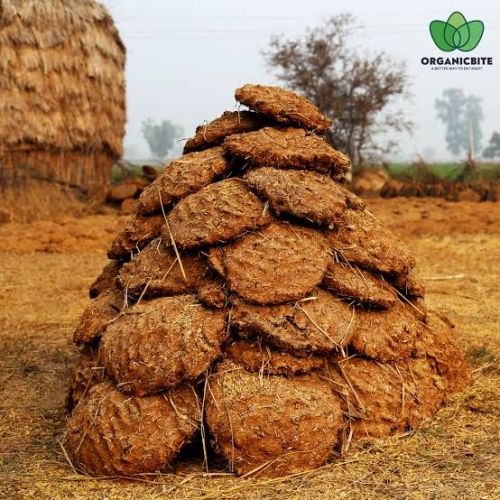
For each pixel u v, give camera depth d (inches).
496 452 79.6
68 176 352.5
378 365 85.8
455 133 1934.1
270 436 75.8
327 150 92.3
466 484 72.9
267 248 84.4
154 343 79.3
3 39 321.4
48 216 326.0
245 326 80.7
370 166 543.2
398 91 542.9
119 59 377.1
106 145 370.9
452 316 143.1
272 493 72.7
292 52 546.6
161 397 78.5
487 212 344.2
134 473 76.2
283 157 90.0
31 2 328.5
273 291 81.7
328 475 75.7
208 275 85.6
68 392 93.2
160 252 89.0
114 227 290.4
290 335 80.4
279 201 86.1
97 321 89.7
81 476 77.2
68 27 341.4
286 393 77.6
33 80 328.2
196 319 81.0
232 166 92.6
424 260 217.9
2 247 252.7
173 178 92.8
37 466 80.1
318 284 84.3
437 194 444.5
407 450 80.5
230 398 77.4
